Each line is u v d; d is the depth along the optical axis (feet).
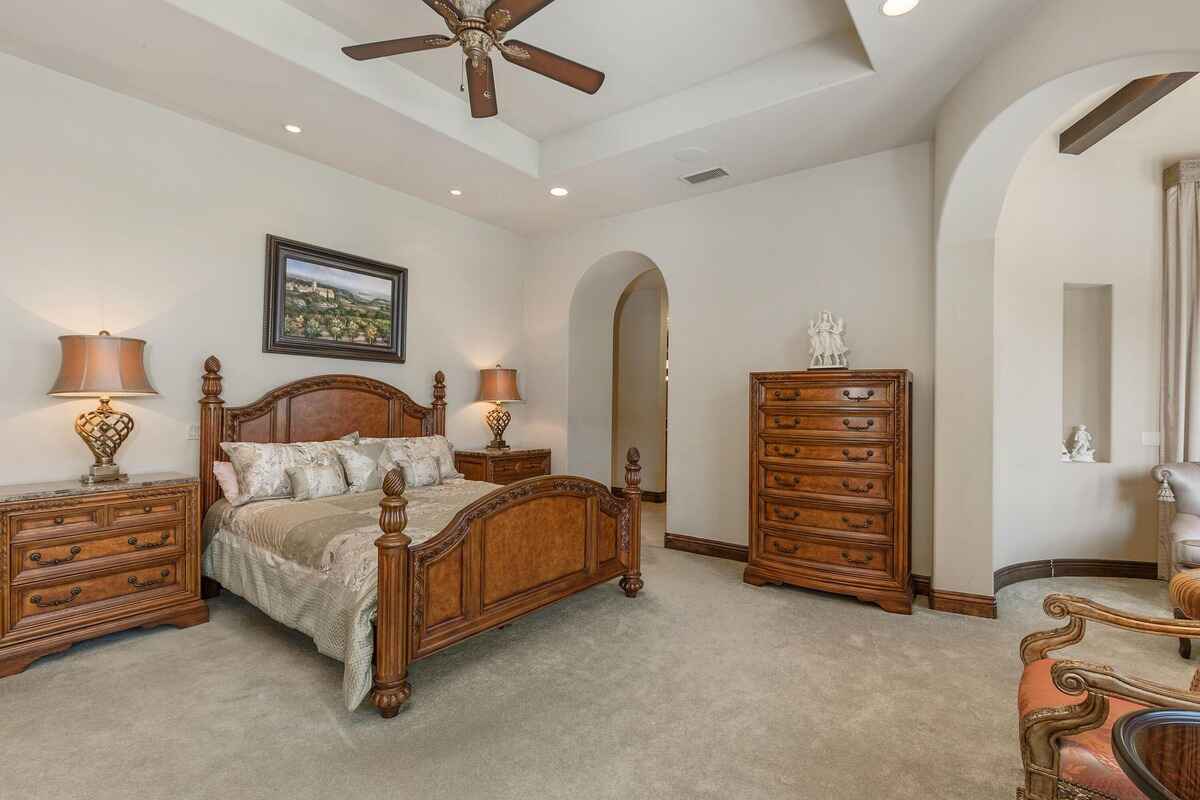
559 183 14.40
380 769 6.07
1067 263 13.89
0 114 9.27
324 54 9.64
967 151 9.55
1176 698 3.65
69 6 7.86
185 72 9.62
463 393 16.98
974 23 8.15
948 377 11.14
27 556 8.28
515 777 5.96
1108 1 6.86
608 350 20.04
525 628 9.97
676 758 6.31
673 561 14.38
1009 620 10.59
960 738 6.72
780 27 9.56
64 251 9.93
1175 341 13.20
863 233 12.80
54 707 7.22
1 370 9.32
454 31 6.90
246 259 12.23
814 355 12.69
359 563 7.70
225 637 9.43
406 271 15.25
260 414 12.26
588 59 10.45
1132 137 13.34
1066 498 13.87
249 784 5.79
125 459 10.56
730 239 14.78
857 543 11.32
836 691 7.81
